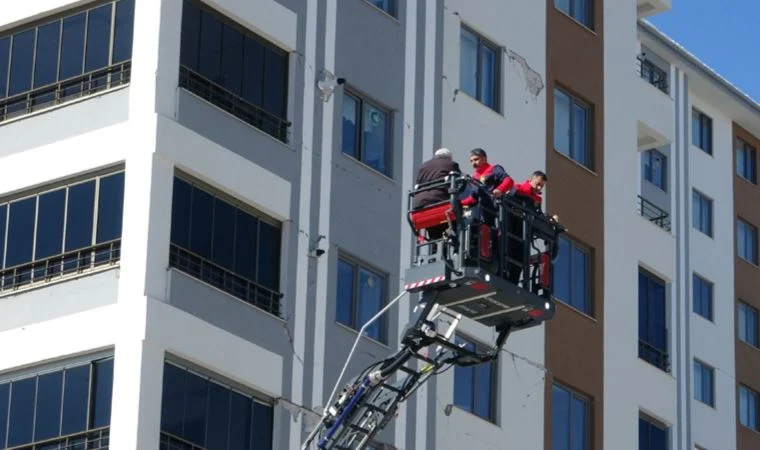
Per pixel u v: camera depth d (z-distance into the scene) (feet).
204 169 248.93
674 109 372.58
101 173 248.93
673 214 369.30
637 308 328.08
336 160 268.21
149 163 244.01
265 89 261.85
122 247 242.78
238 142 254.88
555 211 311.68
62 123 254.47
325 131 267.59
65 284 246.27
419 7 288.51
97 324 240.94
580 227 316.60
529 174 305.94
